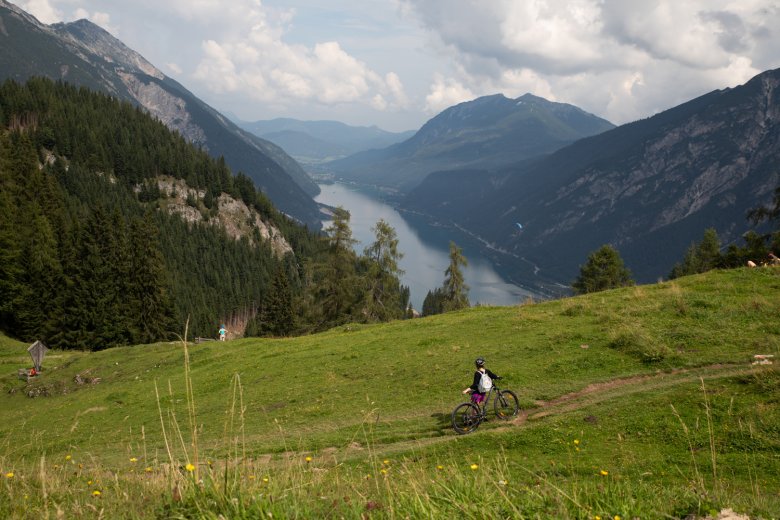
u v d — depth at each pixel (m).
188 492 4.77
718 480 8.83
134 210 165.62
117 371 35.78
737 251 48.56
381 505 4.88
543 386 16.31
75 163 172.75
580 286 77.31
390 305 53.66
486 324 25.91
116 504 5.36
